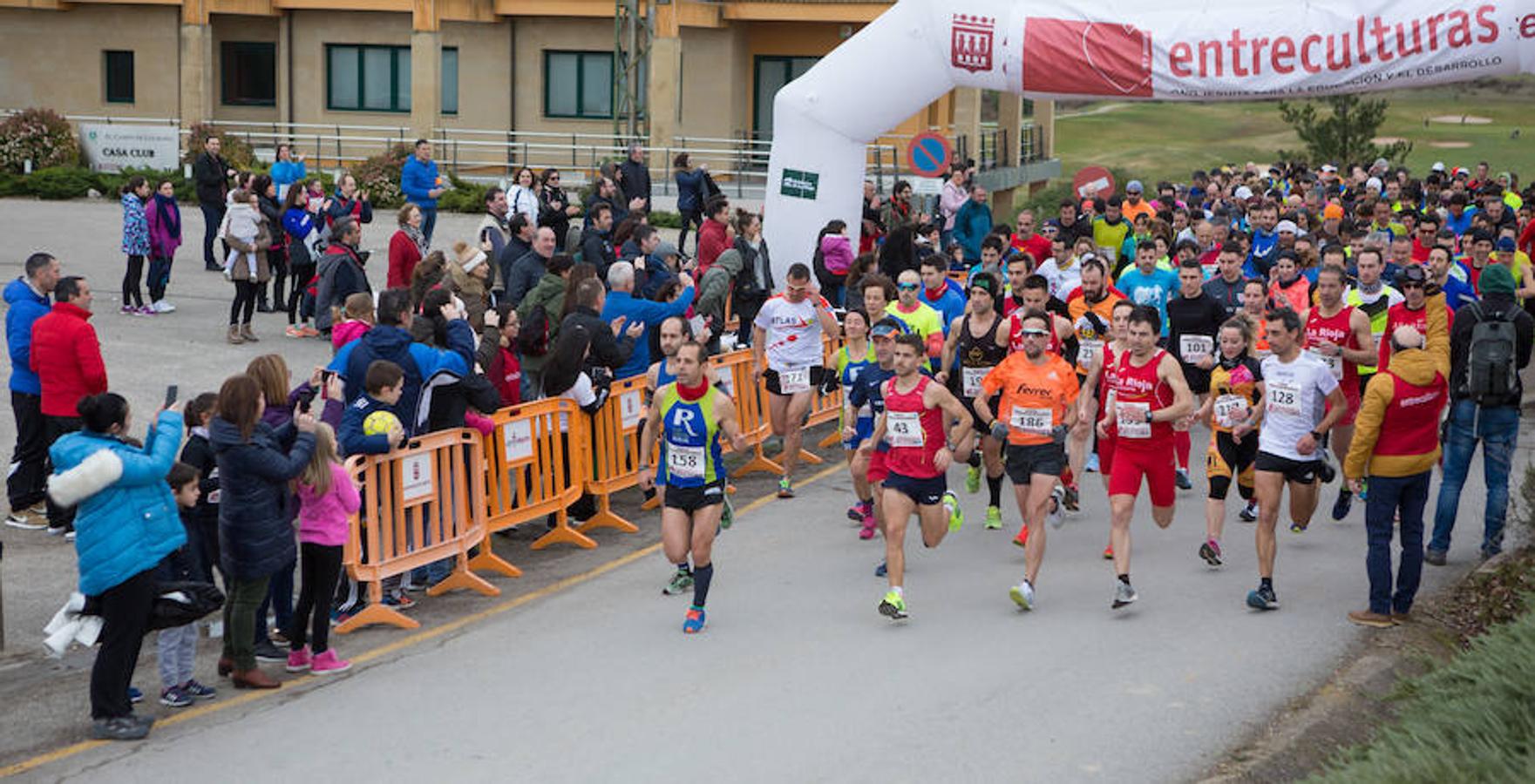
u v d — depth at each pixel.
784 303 12.70
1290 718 7.95
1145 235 17.84
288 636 9.12
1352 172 28.80
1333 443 12.13
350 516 9.38
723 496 9.52
